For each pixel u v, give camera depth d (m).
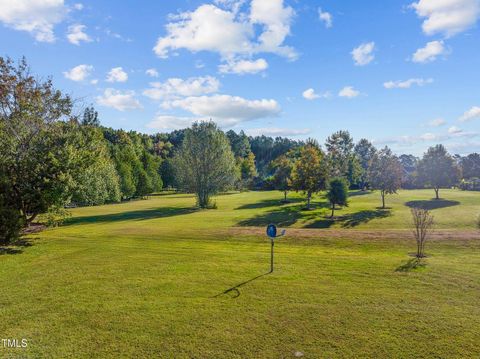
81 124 18.70
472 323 6.47
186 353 5.59
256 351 5.63
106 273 10.02
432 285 8.55
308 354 5.52
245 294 8.13
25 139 15.23
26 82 17.44
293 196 58.62
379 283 8.78
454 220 27.41
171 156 110.19
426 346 5.69
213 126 46.78
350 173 75.50
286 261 11.13
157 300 7.82
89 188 40.88
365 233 15.65
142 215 37.72
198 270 10.21
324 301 7.64
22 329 6.46
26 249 13.69
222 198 57.91
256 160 131.75
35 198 14.73
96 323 6.67
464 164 81.06
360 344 5.79
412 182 65.50
